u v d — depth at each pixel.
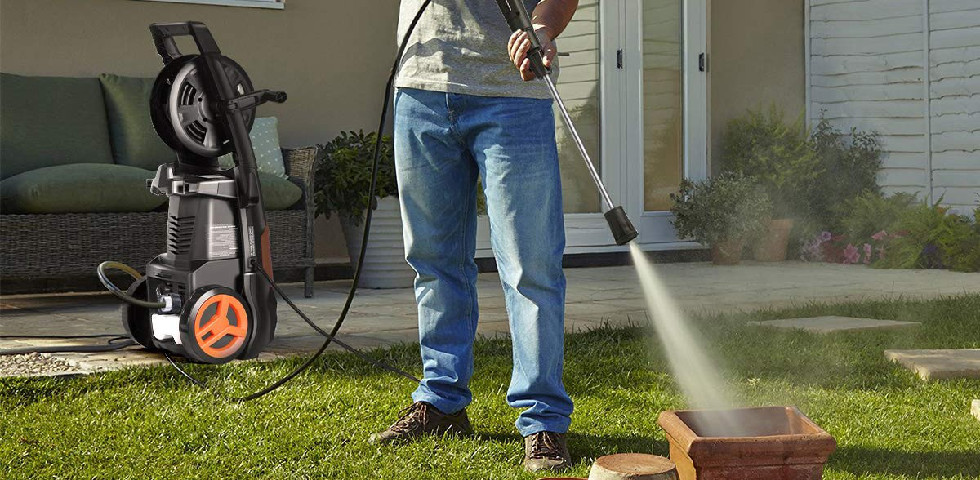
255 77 6.34
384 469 2.22
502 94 2.32
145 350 3.61
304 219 5.54
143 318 3.36
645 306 5.21
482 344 3.74
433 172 2.44
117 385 3.00
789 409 1.92
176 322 2.97
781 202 7.96
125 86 5.72
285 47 6.43
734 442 1.69
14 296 5.60
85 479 2.13
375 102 6.74
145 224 5.19
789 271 7.15
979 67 7.91
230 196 2.97
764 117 8.35
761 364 3.43
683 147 7.89
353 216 5.87
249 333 2.96
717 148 8.20
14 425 2.55
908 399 2.95
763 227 7.59
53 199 4.89
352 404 2.81
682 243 7.89
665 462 1.62
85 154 5.50
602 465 1.61
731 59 8.30
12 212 4.93
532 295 2.36
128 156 5.64
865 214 7.79
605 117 7.51
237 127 2.95
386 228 5.91
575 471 2.25
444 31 2.38
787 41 8.63
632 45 7.61
